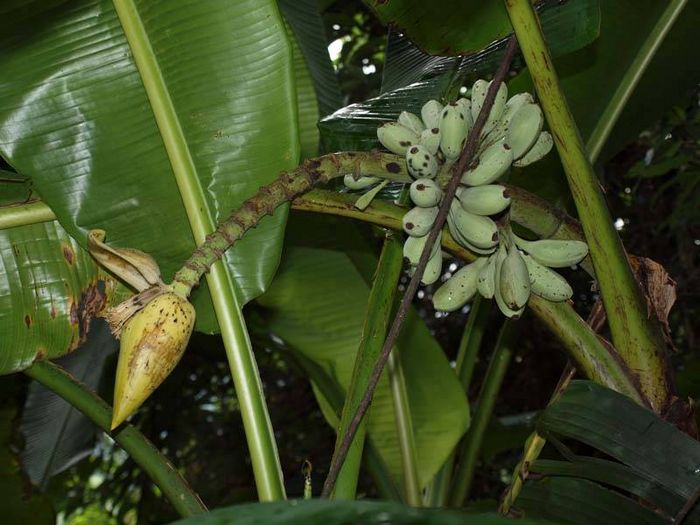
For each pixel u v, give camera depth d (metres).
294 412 3.01
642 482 0.77
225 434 2.93
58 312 1.08
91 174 1.02
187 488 1.05
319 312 1.60
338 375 1.61
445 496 1.68
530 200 0.94
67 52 1.01
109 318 0.82
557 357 2.80
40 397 1.87
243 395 0.89
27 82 1.01
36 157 1.01
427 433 1.63
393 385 1.58
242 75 0.96
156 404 2.77
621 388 0.92
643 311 0.92
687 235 2.33
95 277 1.09
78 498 2.88
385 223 0.97
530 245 0.93
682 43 1.30
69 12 0.99
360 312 1.59
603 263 0.91
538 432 0.87
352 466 0.90
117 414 0.79
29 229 1.09
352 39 2.54
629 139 1.45
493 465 2.88
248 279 0.97
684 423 0.91
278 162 0.97
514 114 0.93
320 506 0.37
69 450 1.91
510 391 2.90
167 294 0.82
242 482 2.88
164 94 0.98
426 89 1.17
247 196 0.97
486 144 0.93
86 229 1.02
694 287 2.34
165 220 1.02
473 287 0.95
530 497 0.87
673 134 1.99
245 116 0.97
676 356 2.33
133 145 1.01
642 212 2.51
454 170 0.84
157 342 0.80
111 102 1.01
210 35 0.96
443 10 0.98
